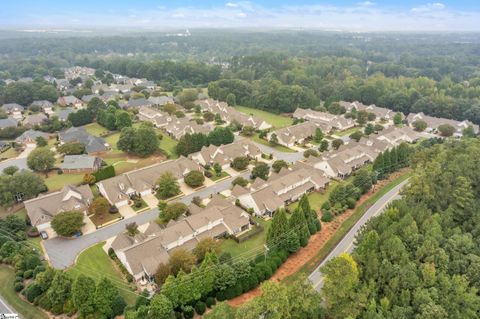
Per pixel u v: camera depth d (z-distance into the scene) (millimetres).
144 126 115625
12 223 68688
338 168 96688
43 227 72312
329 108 165375
